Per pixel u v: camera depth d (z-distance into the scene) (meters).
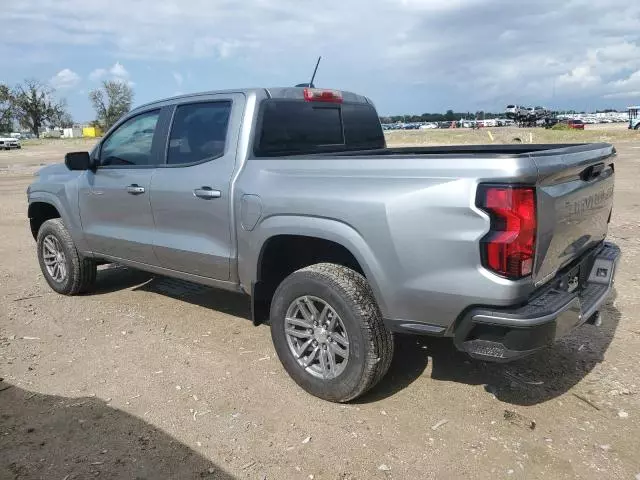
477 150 4.58
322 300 3.53
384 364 3.46
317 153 4.55
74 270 5.71
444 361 4.20
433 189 3.03
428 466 2.99
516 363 4.13
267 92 4.23
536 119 56.97
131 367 4.20
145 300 5.71
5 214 11.77
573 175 3.31
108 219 5.17
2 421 3.50
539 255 2.98
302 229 3.58
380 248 3.24
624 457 3.02
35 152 45.53
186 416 3.52
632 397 3.60
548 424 3.35
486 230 2.89
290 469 3.00
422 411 3.53
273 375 4.05
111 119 90.00
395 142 39.50
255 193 3.85
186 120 4.49
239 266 4.09
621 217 9.30
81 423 3.46
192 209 4.33
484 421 3.39
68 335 4.84
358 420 3.44
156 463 3.07
